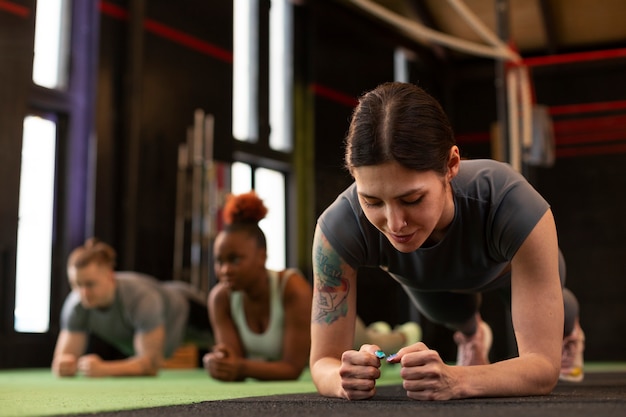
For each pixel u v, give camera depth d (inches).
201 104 257.8
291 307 119.1
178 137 247.3
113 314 150.9
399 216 52.7
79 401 69.3
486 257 65.1
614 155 353.1
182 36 253.3
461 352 107.3
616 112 354.0
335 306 65.5
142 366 146.6
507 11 197.5
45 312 216.1
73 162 224.1
